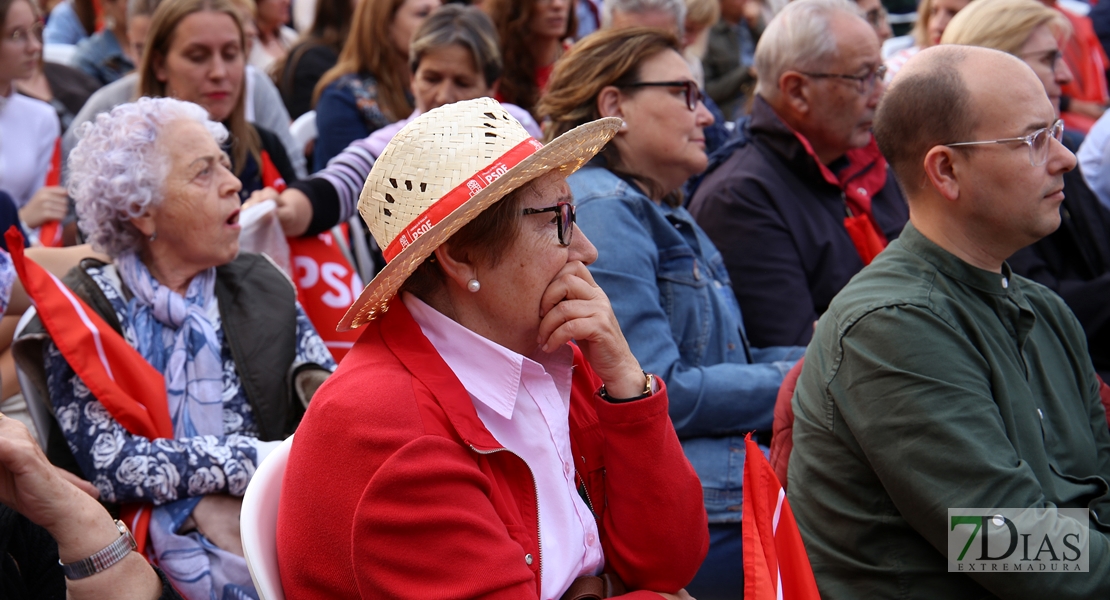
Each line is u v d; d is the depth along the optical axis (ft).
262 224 12.42
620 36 11.63
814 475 8.82
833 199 14.05
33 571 7.07
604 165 11.61
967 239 8.71
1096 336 13.79
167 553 9.11
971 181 8.52
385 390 6.45
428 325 6.91
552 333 6.93
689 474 7.34
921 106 8.66
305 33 23.29
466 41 15.58
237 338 10.20
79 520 6.50
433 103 15.88
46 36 27.48
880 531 8.39
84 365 9.08
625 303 10.57
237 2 20.93
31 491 6.34
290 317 10.63
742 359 11.71
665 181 11.89
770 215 13.28
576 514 7.09
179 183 9.79
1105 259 14.37
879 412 8.07
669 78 11.37
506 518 6.66
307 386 10.37
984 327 8.50
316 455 6.39
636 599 6.89
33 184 16.66
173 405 9.75
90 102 16.63
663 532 7.14
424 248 6.34
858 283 8.84
